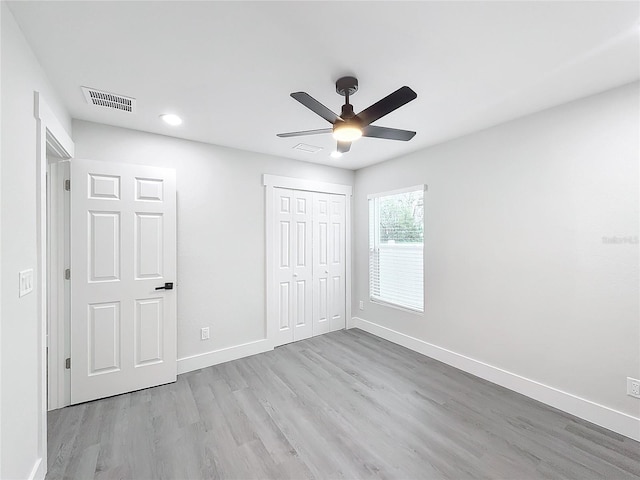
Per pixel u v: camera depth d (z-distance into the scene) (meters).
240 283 3.29
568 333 2.22
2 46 1.24
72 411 2.24
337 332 4.15
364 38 1.54
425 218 3.32
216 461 1.74
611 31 1.47
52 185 2.29
